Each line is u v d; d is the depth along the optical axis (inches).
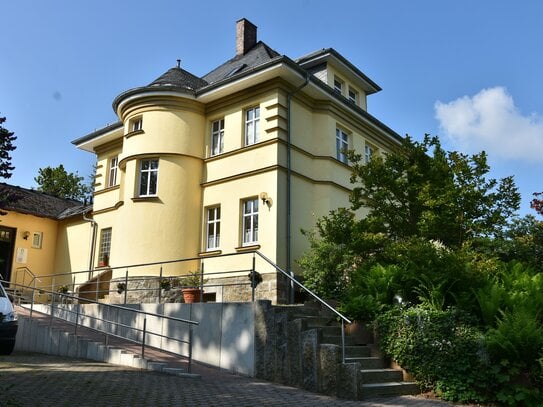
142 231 727.1
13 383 348.5
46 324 586.6
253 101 727.7
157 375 419.5
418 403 350.6
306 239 702.5
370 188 597.3
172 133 753.0
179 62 884.0
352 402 345.1
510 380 355.3
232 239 700.7
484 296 410.3
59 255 1031.0
